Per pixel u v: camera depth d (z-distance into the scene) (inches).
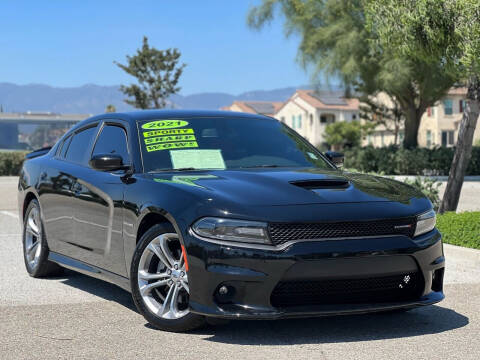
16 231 433.7
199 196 173.8
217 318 171.2
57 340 174.7
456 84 1151.0
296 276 162.9
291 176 190.1
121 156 213.0
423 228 179.0
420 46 344.5
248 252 163.0
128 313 205.0
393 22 347.6
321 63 1128.8
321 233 165.5
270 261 161.9
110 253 207.3
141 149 209.6
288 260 161.9
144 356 159.3
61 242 243.1
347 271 165.2
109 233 207.0
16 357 159.9
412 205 180.4
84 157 239.1
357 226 168.1
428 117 2418.8
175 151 209.8
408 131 1231.5
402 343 169.3
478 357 156.9
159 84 1756.9
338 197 174.9
